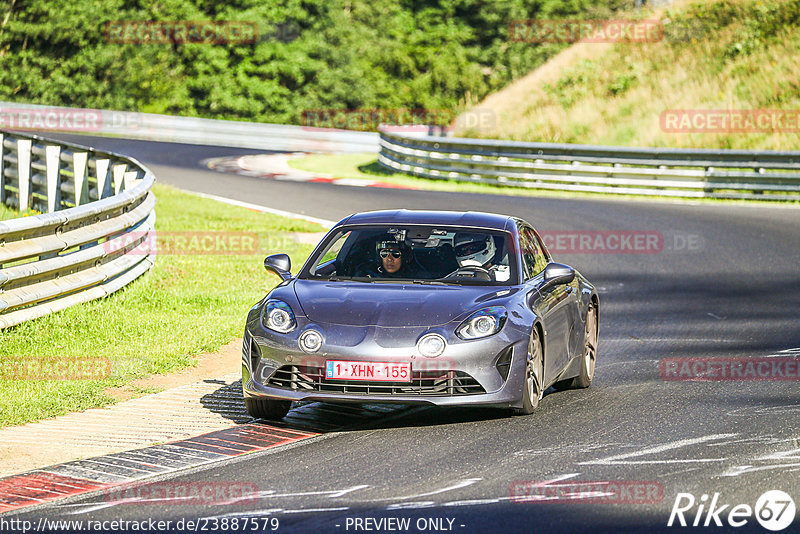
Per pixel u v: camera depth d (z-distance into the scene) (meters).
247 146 163.12
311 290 27.52
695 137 122.56
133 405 28.56
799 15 136.62
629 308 47.31
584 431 25.23
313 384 25.67
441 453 23.14
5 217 62.12
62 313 38.03
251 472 21.83
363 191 95.25
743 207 89.38
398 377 25.22
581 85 140.50
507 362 25.95
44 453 23.72
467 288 27.73
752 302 48.38
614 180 100.50
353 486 20.53
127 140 155.62
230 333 37.59
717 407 28.06
